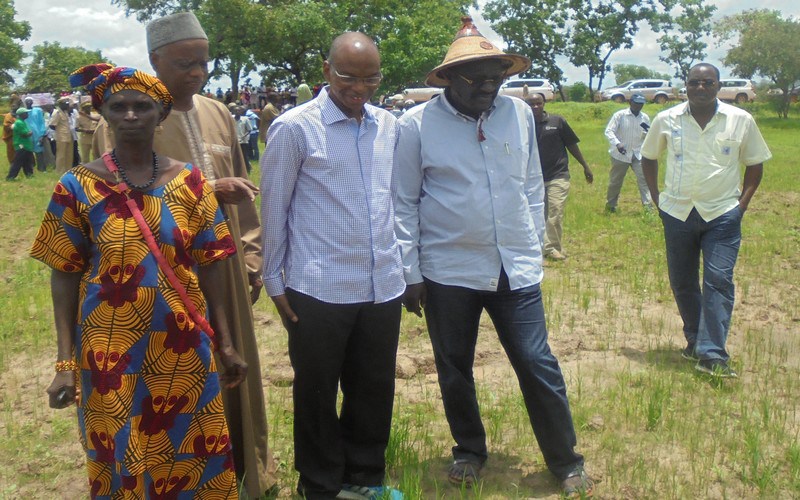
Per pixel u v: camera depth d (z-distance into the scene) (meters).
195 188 3.15
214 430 3.25
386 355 3.83
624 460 4.45
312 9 42.06
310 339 3.68
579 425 4.83
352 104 3.58
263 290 8.27
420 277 4.11
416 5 43.31
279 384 5.69
